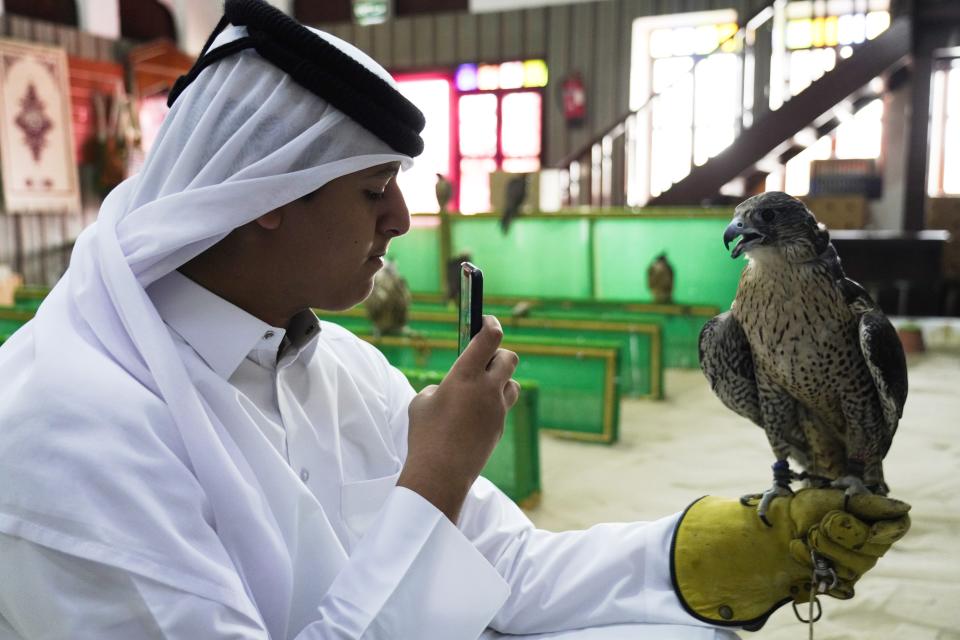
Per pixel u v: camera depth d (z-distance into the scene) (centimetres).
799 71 970
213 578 75
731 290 593
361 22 1158
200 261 93
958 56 886
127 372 82
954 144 986
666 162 1039
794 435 114
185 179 87
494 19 1090
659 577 112
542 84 1080
